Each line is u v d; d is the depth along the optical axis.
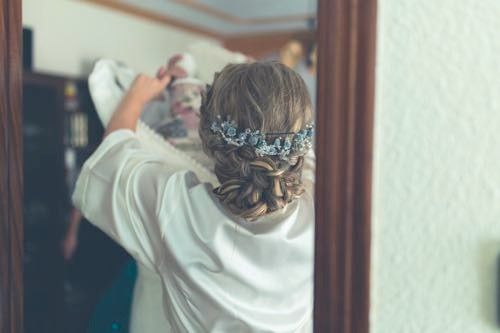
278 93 0.83
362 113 0.60
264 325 0.81
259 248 0.81
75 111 1.24
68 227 1.20
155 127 1.10
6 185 0.83
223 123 0.86
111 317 1.08
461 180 0.58
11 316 0.85
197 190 0.88
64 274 1.16
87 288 1.16
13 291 0.85
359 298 0.62
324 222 0.63
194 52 1.16
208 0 1.08
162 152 1.01
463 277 0.59
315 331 0.64
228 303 0.83
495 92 0.57
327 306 0.63
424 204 0.59
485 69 0.57
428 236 0.60
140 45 1.20
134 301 1.02
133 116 1.07
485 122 0.57
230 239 0.84
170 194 0.88
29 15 1.13
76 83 1.23
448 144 0.58
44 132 1.25
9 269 0.84
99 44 1.20
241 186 0.84
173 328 0.92
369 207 0.60
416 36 0.58
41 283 1.18
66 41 1.20
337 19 0.60
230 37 1.09
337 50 0.61
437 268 0.60
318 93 0.62
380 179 0.60
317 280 0.64
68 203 1.21
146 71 1.19
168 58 1.17
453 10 0.57
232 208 0.84
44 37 1.18
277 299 0.80
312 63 0.85
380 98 0.60
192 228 0.87
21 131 0.84
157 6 1.17
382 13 0.59
